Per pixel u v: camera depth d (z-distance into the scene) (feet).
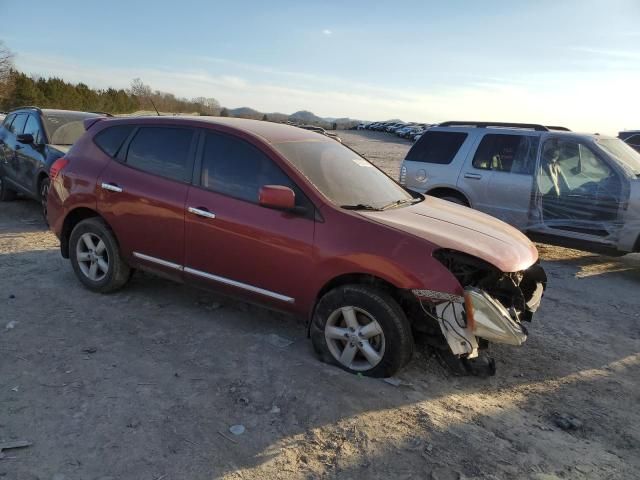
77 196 17.43
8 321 15.10
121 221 16.47
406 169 29.25
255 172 14.39
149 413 10.97
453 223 14.26
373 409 11.53
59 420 10.56
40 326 14.88
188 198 15.08
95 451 9.69
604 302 19.86
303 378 12.66
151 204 15.72
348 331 12.92
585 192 23.52
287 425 10.83
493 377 13.48
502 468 9.85
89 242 17.47
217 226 14.46
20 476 8.94
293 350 14.16
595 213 23.26
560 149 24.63
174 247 15.48
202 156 15.30
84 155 17.74
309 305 13.51
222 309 16.81
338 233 12.92
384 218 13.33
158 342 14.29
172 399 11.55
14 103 202.08
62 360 13.01
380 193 15.56
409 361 12.78
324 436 10.54
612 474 9.86
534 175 24.91
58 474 9.04
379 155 101.35
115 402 11.30
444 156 28.02
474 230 14.02
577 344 15.84
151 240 15.94
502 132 26.43
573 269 24.45
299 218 13.46
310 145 15.81
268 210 13.83
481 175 26.45
